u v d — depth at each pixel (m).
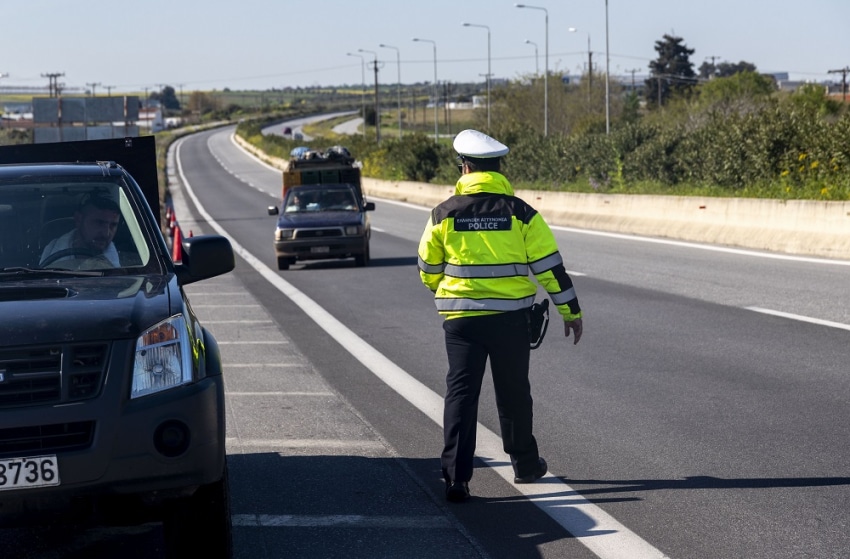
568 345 11.02
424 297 15.95
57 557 5.29
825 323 11.78
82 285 5.19
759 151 26.56
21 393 4.39
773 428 7.42
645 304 13.87
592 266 18.89
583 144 39.72
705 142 30.52
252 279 19.64
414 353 11.06
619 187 32.69
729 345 10.67
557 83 95.44
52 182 5.94
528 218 5.93
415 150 57.56
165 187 61.28
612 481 6.33
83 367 4.47
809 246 19.42
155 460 4.45
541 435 7.45
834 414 7.75
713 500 5.91
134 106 70.00
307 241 20.84
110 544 5.47
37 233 5.69
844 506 5.75
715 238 22.59
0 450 4.35
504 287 5.90
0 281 5.32
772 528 5.43
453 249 5.92
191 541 4.76
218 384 4.72
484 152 5.96
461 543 5.33
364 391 9.17
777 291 14.57
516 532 5.47
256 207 49.88
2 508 4.35
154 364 4.56
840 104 72.06
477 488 6.28
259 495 6.20
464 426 5.97
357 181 29.34
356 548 5.28
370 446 7.32
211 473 4.58
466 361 5.96
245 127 159.75
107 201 5.87
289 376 9.93
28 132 114.06
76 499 4.39
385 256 23.41
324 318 13.95
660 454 6.88
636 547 5.20
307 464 6.87
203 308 15.33
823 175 23.38
